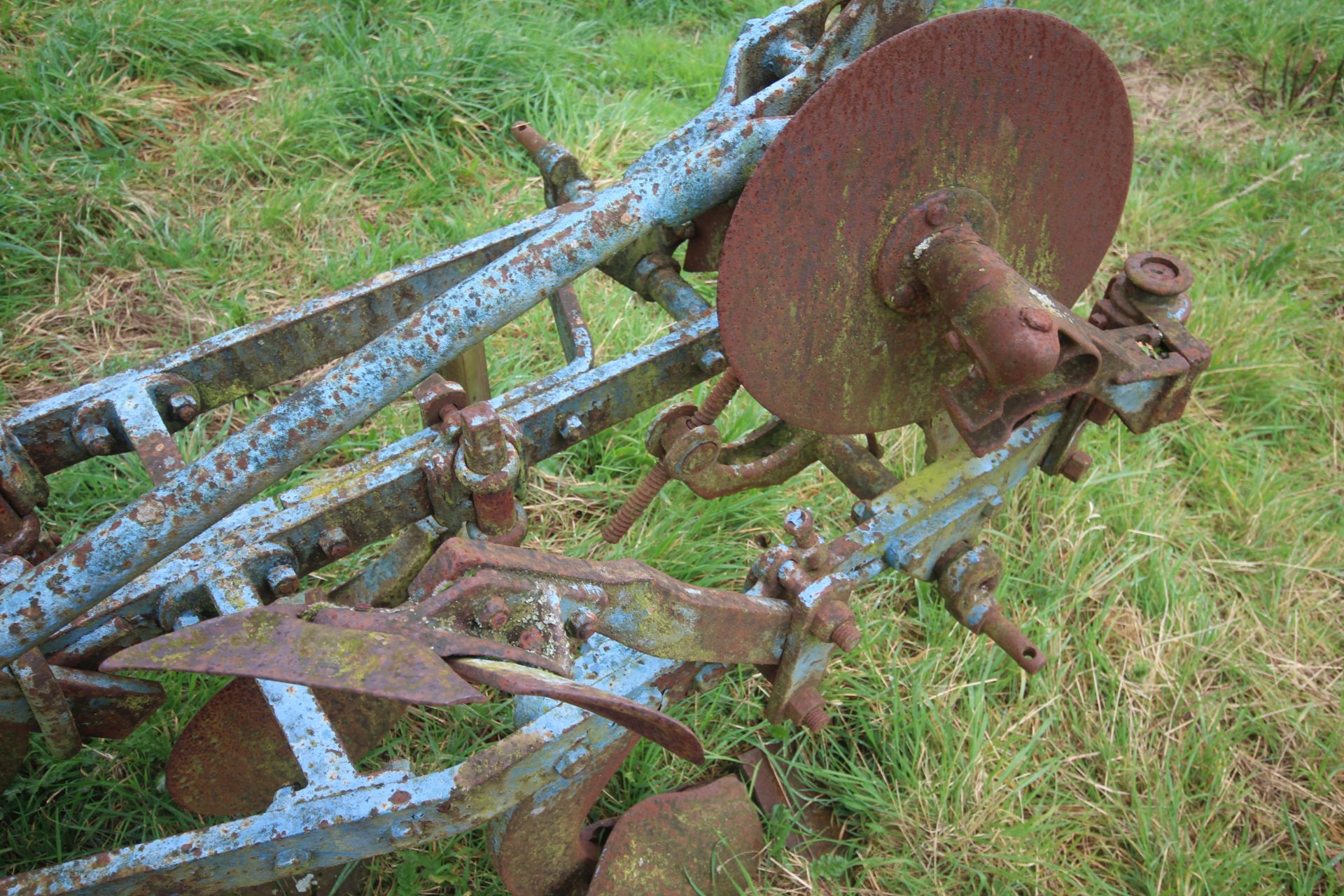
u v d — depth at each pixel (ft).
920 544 7.18
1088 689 9.46
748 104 6.60
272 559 6.14
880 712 9.05
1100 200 7.07
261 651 4.40
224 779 7.53
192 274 12.34
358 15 15.62
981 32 5.62
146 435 6.38
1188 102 17.39
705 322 7.42
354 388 5.40
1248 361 12.36
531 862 6.93
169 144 13.85
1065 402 7.68
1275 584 10.43
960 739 8.75
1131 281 7.83
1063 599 9.95
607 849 7.30
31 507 6.44
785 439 8.43
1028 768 8.90
